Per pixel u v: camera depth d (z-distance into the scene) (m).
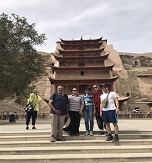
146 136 8.76
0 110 41.06
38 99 12.50
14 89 24.00
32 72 25.39
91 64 56.84
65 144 8.02
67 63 56.16
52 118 8.34
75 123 9.07
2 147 7.97
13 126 15.34
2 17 23.55
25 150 7.33
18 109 41.72
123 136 8.73
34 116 12.20
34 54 25.73
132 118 32.97
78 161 6.59
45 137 8.74
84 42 64.19
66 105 8.84
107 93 8.60
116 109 8.20
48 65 63.22
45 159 6.61
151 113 34.12
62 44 62.69
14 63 22.64
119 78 62.78
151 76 64.38
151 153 7.13
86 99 9.40
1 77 21.41
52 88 54.91
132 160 6.59
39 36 25.56
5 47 23.44
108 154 7.06
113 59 71.50
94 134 9.30
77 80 47.22
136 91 62.34
